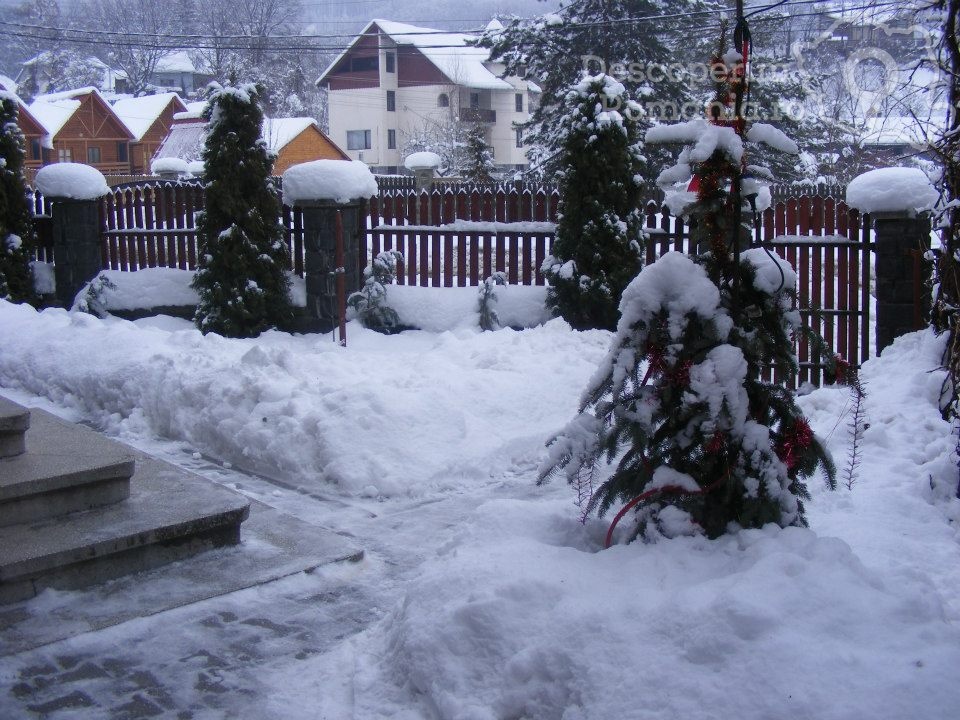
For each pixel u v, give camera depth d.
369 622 4.50
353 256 11.66
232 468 7.00
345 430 6.77
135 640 4.27
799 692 2.87
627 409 4.10
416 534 5.71
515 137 55.53
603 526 4.44
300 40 69.12
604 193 10.63
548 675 3.33
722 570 3.64
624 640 3.28
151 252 12.90
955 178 6.51
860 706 2.78
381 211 11.76
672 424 4.11
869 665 2.94
